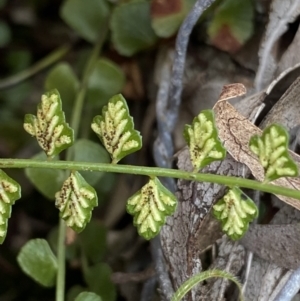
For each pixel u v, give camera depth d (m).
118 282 0.26
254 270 0.24
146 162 0.28
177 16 0.26
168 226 0.24
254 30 0.26
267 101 0.25
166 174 0.22
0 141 0.30
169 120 0.26
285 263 0.23
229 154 0.23
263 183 0.22
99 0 0.28
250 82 0.26
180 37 0.25
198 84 0.26
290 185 0.22
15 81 0.30
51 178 0.25
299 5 0.24
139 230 0.22
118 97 0.22
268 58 0.25
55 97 0.23
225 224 0.22
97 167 0.23
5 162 0.23
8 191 0.23
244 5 0.25
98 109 0.28
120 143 0.22
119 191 0.28
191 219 0.23
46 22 0.32
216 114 0.23
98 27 0.28
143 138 0.28
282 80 0.24
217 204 0.22
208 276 0.22
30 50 0.32
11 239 0.29
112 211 0.28
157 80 0.27
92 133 0.28
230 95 0.23
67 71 0.27
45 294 0.28
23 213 0.30
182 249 0.23
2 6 0.30
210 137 0.22
